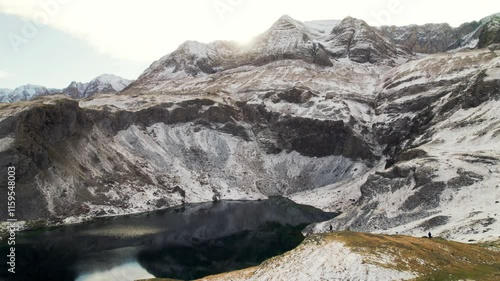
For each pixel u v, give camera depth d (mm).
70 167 175500
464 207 109500
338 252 60031
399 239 67375
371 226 123438
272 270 62344
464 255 62625
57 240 127625
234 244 128875
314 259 60250
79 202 164125
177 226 152250
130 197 182875
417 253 59719
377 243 62469
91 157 191750
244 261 110562
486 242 78125
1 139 158000
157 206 185750
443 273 53625
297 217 170625
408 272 54031
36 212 149375
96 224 150750
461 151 139250
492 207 103062
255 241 132750
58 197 159375
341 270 56062
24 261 105938
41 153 161750
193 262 109312
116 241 128875
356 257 57656
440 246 65062
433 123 186750
